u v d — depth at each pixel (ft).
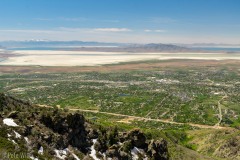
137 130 276.82
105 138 261.44
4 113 244.01
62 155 216.54
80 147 242.78
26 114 242.37
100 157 239.91
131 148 265.13
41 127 231.50
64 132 239.50
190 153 393.91
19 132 212.43
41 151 207.10
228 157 404.16
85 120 286.46
